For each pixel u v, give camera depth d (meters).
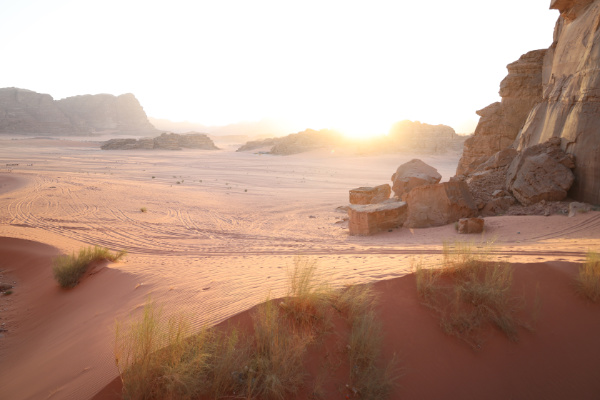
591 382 4.56
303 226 21.27
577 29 20.06
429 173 26.61
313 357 4.21
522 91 29.20
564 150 17.72
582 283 5.66
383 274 6.19
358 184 49.50
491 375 4.54
